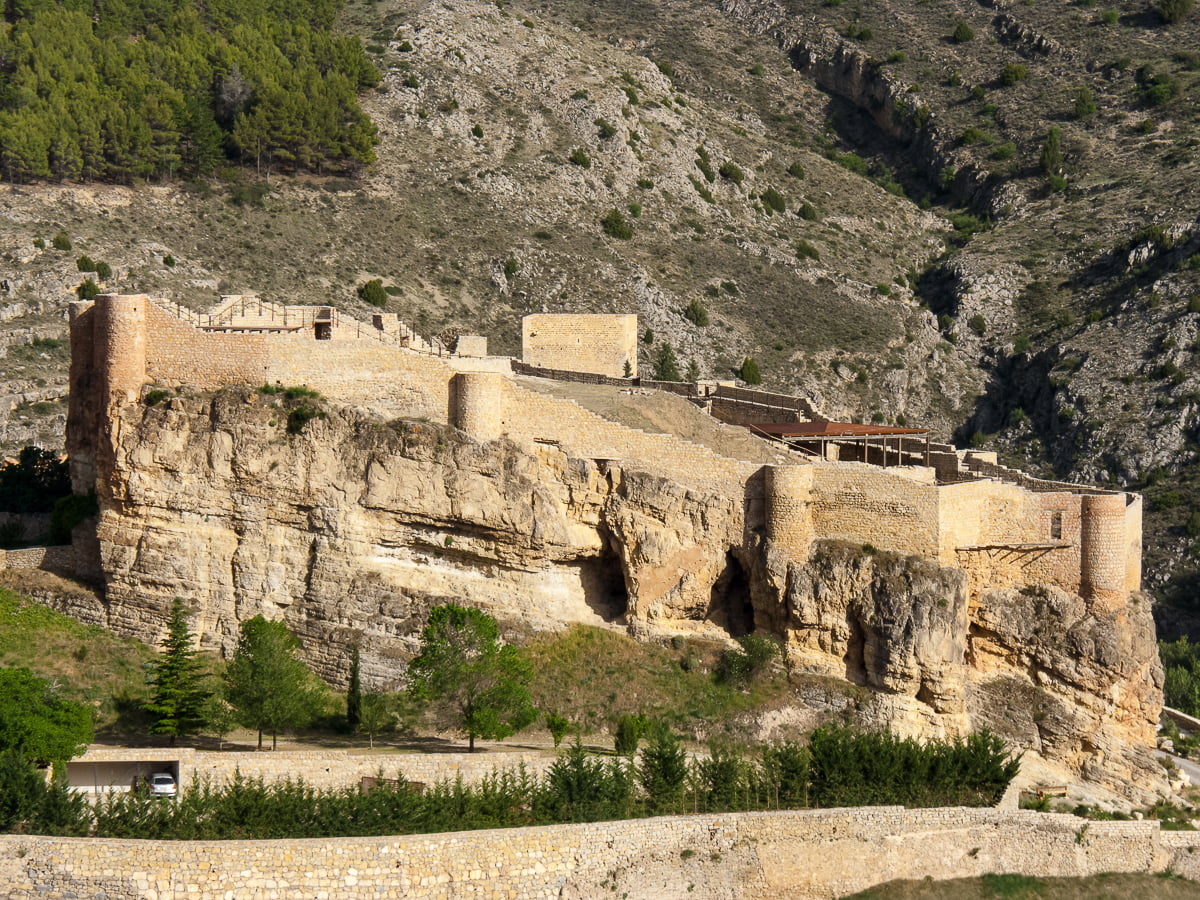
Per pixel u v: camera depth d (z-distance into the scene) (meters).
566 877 86.75
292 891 82.00
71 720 92.12
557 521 112.69
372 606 110.12
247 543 111.50
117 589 112.56
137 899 80.69
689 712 108.38
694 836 91.31
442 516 111.69
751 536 113.69
